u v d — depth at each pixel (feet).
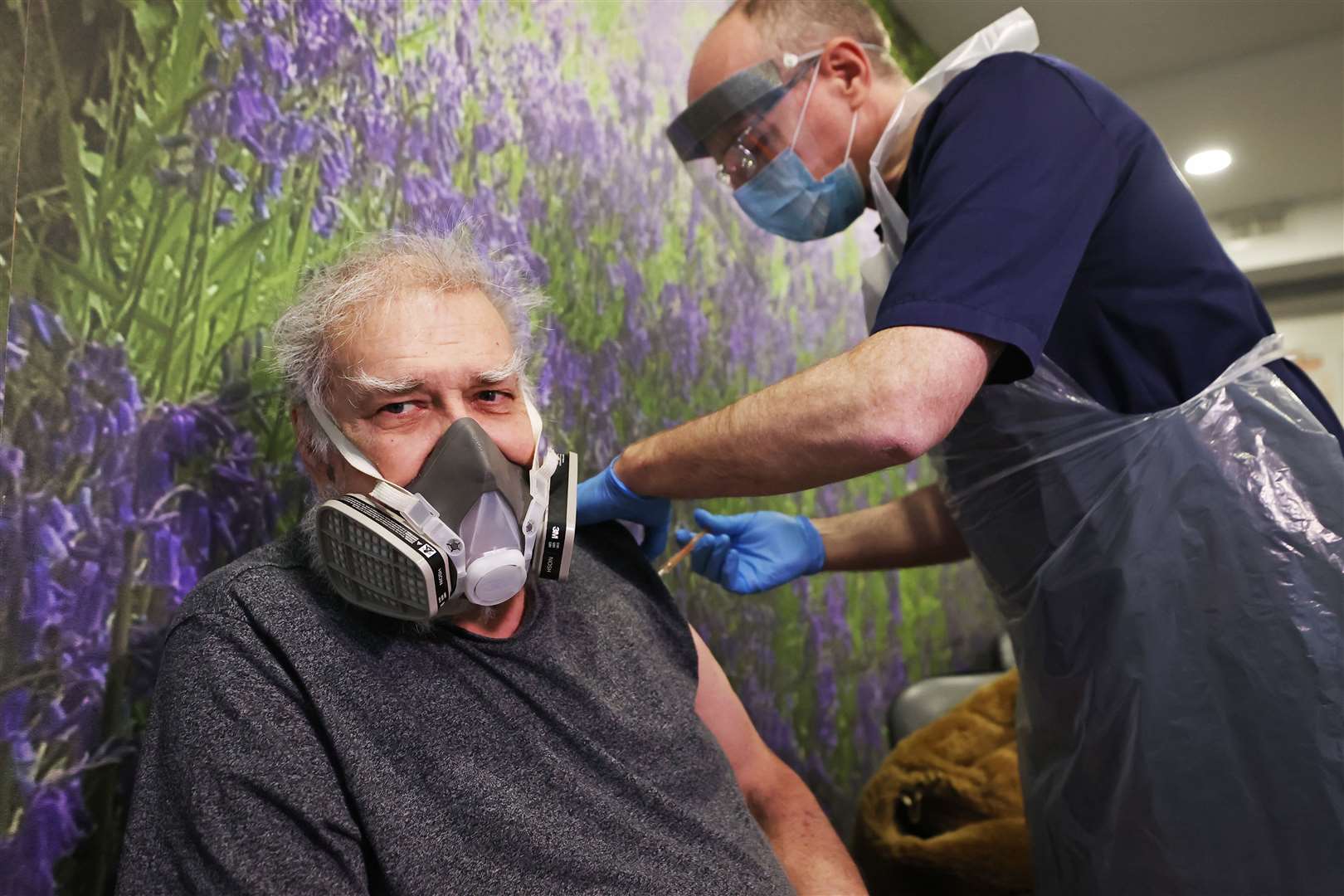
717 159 3.95
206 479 2.88
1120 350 3.34
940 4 8.39
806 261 6.84
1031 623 3.65
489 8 4.09
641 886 2.60
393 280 2.72
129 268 2.69
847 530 4.58
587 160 4.68
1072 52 9.05
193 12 2.89
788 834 3.59
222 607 2.46
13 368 2.41
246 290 3.05
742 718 3.73
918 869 5.10
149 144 2.76
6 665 2.36
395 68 3.62
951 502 3.94
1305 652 3.01
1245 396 3.21
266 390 3.10
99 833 2.55
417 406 2.66
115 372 2.64
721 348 5.73
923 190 3.05
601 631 3.09
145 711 2.67
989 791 5.15
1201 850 3.14
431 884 2.36
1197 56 9.07
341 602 2.61
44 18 2.51
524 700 2.72
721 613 5.35
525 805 2.56
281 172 3.17
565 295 4.43
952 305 2.70
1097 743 3.39
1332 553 3.03
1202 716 3.14
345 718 2.44
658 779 2.89
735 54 3.73
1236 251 12.30
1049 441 3.45
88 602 2.55
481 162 4.02
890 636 7.57
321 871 2.22
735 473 2.93
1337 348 12.01
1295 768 3.02
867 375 2.68
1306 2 8.13
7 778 2.35
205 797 2.19
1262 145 10.57
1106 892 3.40
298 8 3.23
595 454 4.54
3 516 2.37
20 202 2.44
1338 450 3.14
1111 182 3.14
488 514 2.60
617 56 4.98
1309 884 3.01
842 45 3.63
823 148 3.75
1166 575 3.22
